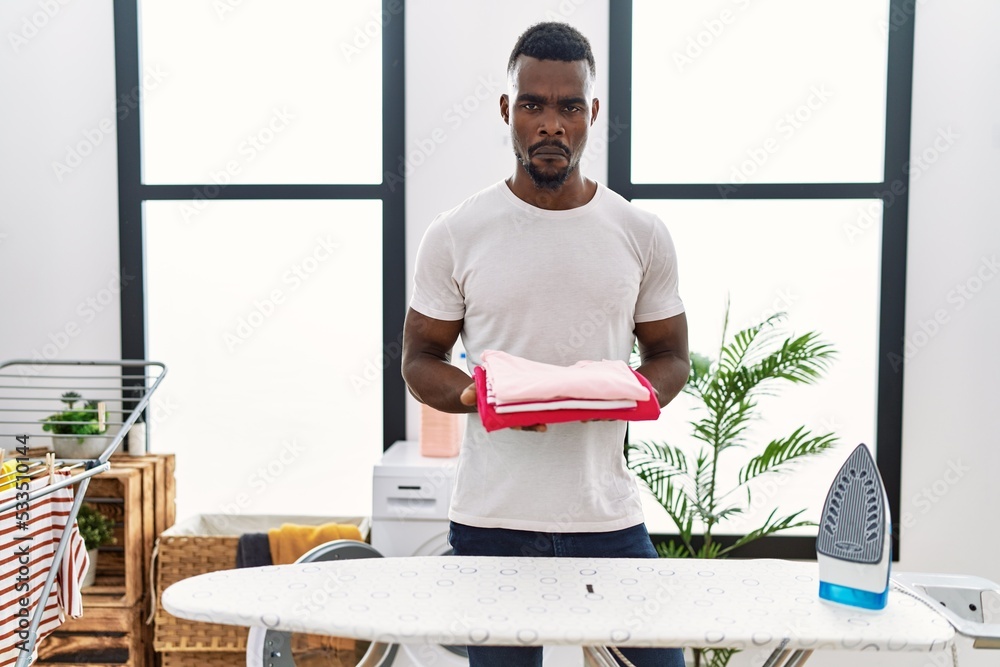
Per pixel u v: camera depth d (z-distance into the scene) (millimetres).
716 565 1215
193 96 2654
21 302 2615
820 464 2637
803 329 2600
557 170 1264
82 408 2414
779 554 2518
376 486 2213
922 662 2439
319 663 1975
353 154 2684
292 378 2926
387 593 1080
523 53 1273
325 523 2525
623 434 1374
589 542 1302
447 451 2332
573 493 1285
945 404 2488
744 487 2629
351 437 2949
